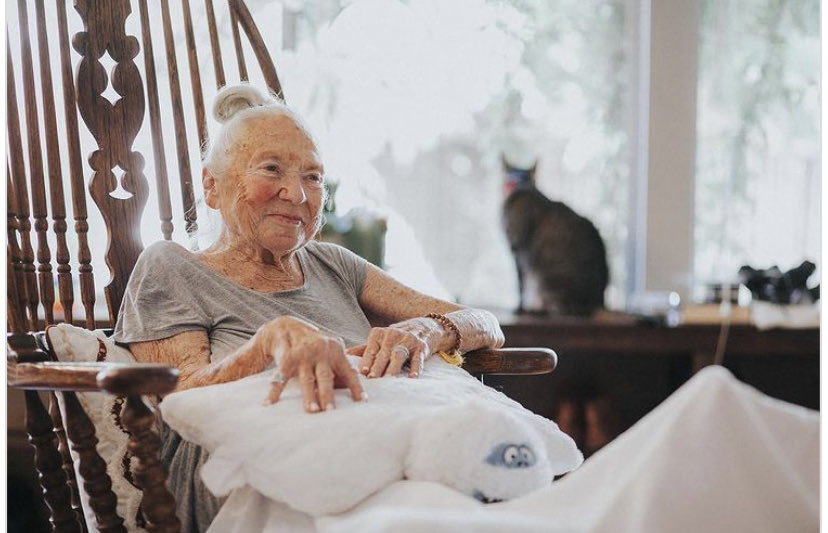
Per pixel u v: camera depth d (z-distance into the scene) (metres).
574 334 2.63
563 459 1.33
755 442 0.94
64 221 1.56
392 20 3.04
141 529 1.30
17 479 2.34
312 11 3.02
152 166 2.37
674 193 3.08
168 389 1.03
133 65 1.67
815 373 2.88
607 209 3.14
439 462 1.08
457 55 3.07
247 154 1.49
